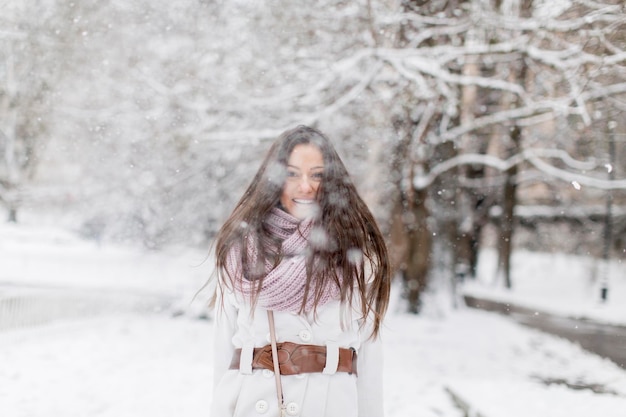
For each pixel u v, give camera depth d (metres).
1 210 42.09
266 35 14.45
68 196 32.41
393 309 20.89
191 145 16.91
